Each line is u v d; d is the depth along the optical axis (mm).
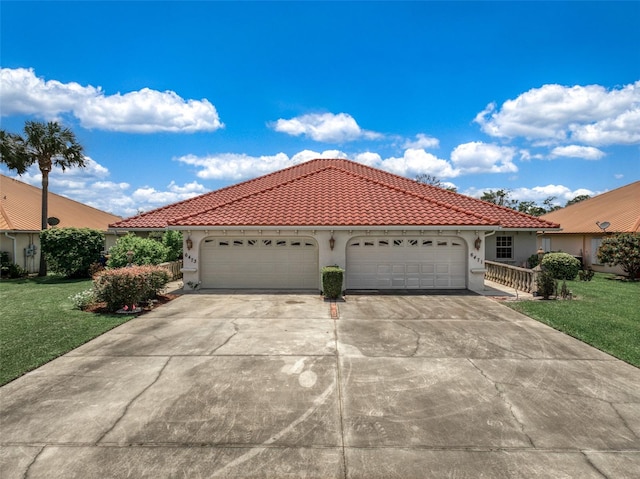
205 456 3863
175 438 4176
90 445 4039
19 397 5133
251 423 4484
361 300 11859
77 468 3672
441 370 6109
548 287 11977
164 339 7746
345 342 7551
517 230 18781
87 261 18625
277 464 3744
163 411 4762
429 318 9531
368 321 9227
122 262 14953
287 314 9969
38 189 30359
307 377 5824
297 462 3773
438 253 13781
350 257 13766
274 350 7066
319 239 13555
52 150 19703
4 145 18422
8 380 5633
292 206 14508
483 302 11500
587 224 24672
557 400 5074
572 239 25531
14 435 4223
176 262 17484
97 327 8547
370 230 13391
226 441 4117
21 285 16375
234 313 10094
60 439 4145
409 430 4344
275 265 13961
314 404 4957
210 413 4715
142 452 3922
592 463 3762
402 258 13766
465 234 13633
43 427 4383
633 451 3955
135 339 7746
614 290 14141
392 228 13086
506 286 14695
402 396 5191
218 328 8586
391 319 9430
